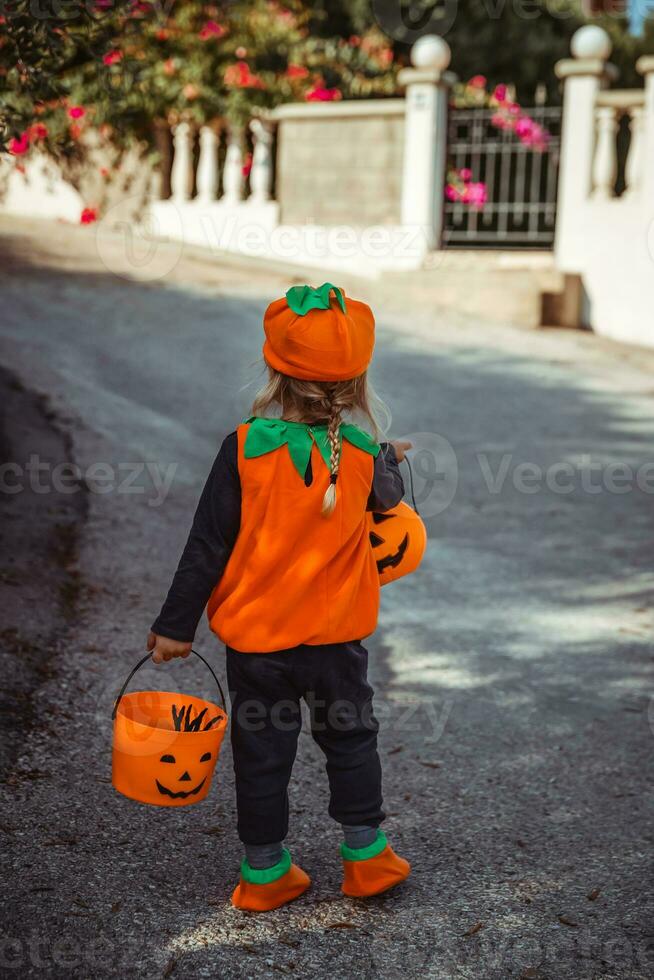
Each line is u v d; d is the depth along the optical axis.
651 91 10.10
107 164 11.23
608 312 10.64
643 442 7.17
